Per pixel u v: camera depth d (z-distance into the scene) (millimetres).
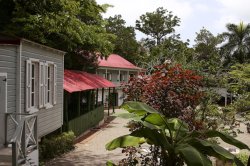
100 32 29031
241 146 8094
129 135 8820
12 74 13102
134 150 10102
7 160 10586
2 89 12547
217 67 16656
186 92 10188
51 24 20266
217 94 14453
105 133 27078
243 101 17484
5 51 12719
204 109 12648
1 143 12438
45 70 16438
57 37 23734
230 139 8148
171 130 8711
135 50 59281
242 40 63875
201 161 7242
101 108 32750
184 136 8648
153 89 10086
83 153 19344
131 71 53938
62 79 19938
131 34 62969
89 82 27719
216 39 64500
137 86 10922
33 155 11938
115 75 50781
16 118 13234
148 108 8164
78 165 16547
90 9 25281
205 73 15141
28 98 14055
